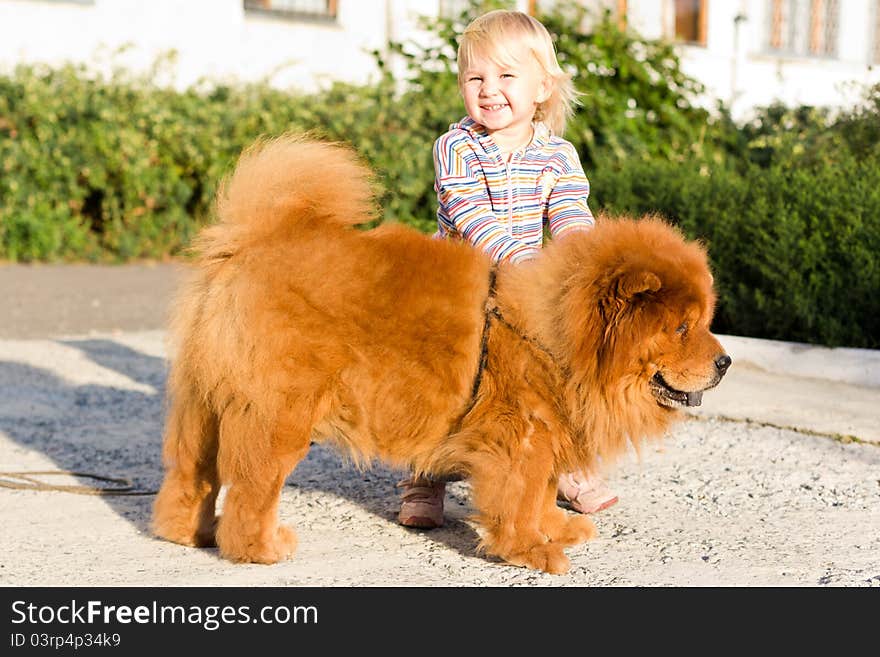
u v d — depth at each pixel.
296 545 4.24
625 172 9.35
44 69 14.18
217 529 4.20
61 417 6.73
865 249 7.70
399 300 3.93
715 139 12.47
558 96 4.93
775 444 6.05
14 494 5.07
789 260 7.85
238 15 16.88
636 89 12.35
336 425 4.09
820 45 21.91
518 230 4.73
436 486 4.63
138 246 14.25
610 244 3.99
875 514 4.82
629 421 4.00
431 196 12.55
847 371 7.48
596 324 3.88
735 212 8.40
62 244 14.04
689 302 3.89
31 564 4.09
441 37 13.13
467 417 4.01
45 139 13.42
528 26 4.67
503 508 4.04
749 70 20.58
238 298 3.93
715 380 3.93
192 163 13.84
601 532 4.59
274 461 3.99
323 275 3.92
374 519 4.81
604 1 18.41
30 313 10.66
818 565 4.12
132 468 5.64
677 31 19.89
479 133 4.78
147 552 4.26
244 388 3.92
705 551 4.31
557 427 4.05
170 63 15.11
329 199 4.09
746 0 20.56
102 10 15.77
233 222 4.07
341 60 17.83
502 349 3.98
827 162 9.11
